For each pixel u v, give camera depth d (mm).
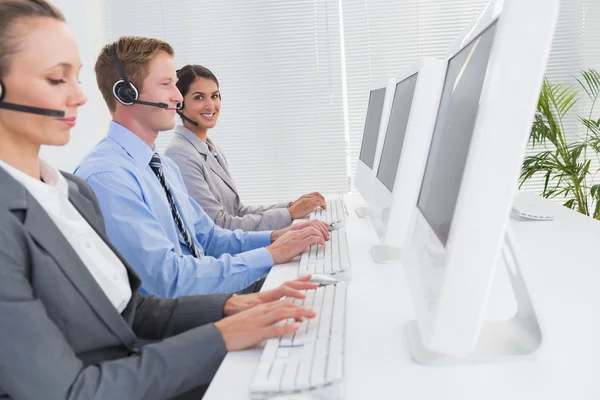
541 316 860
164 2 3623
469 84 822
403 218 1292
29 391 814
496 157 695
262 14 3588
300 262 1508
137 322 1200
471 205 707
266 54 3615
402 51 3557
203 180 2396
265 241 1963
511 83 682
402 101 1449
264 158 3701
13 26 887
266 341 1000
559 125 3520
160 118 1765
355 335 994
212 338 958
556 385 760
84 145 3596
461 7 3484
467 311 729
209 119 2615
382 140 1701
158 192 1746
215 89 2615
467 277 721
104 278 1039
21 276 841
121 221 1548
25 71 898
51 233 905
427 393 768
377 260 1464
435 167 1007
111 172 1597
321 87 3615
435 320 739
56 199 1001
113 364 886
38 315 826
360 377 833
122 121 1757
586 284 1177
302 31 3584
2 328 804
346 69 3592
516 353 850
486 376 803
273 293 1166
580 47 3463
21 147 946
